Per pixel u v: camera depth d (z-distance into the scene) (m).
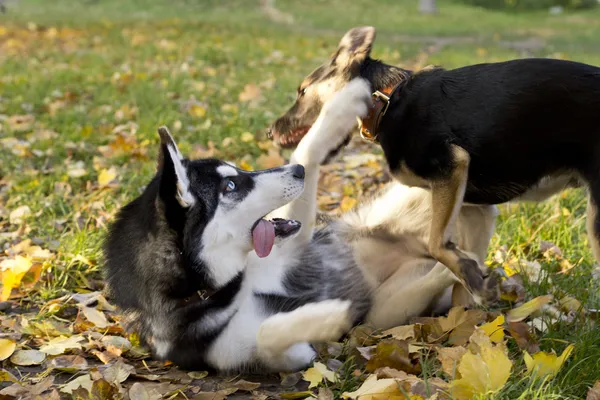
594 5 12.99
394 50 6.25
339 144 1.76
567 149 1.63
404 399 1.45
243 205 1.61
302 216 1.74
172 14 10.42
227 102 3.68
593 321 1.70
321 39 7.17
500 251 2.02
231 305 1.61
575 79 1.62
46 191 2.44
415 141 1.71
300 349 1.58
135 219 1.66
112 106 3.49
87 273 1.98
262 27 8.55
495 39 8.23
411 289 1.70
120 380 1.55
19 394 1.51
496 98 1.65
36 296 1.88
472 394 1.43
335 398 1.51
